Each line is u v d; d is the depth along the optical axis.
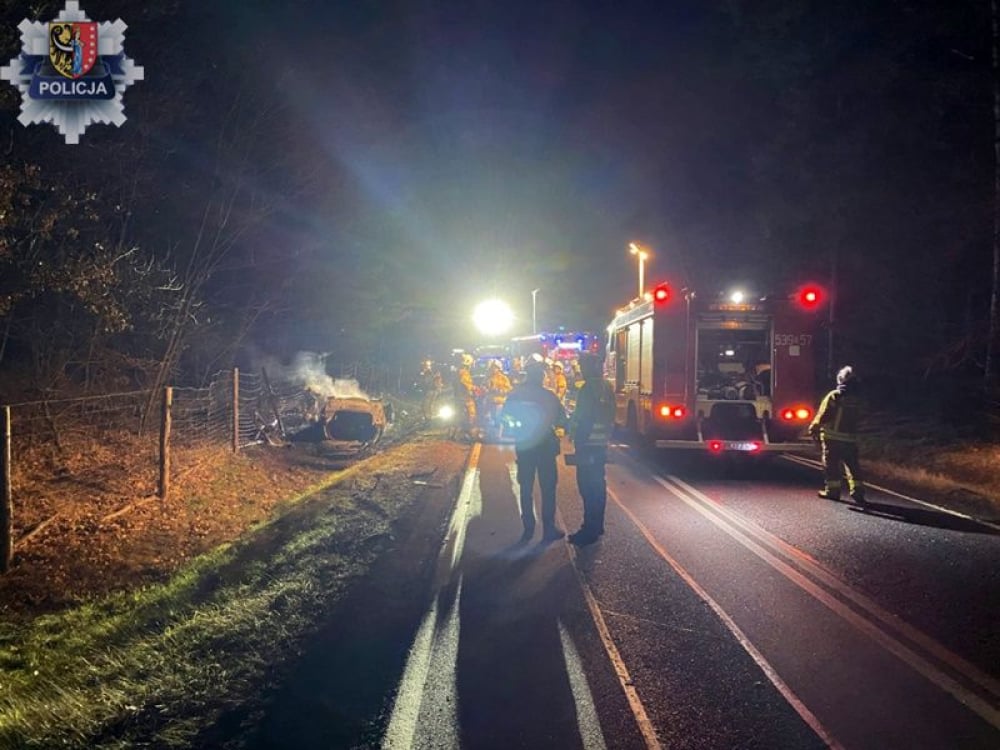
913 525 11.55
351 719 5.56
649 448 19.39
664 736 5.37
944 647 6.91
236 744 5.17
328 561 9.52
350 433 22.58
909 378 28.64
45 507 11.98
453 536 10.98
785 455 19.64
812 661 6.60
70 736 5.23
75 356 16.11
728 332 17.44
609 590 8.47
